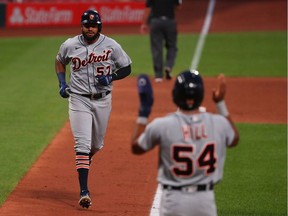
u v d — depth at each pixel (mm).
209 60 67438
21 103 50844
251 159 38719
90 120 30562
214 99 21672
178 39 78125
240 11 92812
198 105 21281
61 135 42594
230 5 96250
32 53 70625
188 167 20938
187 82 21078
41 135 42656
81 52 30234
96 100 30688
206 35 80438
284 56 69500
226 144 21469
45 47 73938
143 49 72500
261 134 43656
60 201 31172
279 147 41000
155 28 56875
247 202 32250
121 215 29484
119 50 30672
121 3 87188
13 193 32188
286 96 53844
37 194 32094
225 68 64000
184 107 21219
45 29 85750
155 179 34625
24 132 43281
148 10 59656
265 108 50250
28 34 82375
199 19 89812
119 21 87312
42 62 66125
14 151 39312
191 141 20938
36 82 57688
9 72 61625
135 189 33125
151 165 36906
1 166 36531
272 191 33812
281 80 59344
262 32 82312
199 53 70750
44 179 34344
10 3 87125
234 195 33188
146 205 30922
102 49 30328
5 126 44719
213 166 21062
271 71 62906
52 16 87500
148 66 64688
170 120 21047
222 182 35031
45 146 40312
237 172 36562
